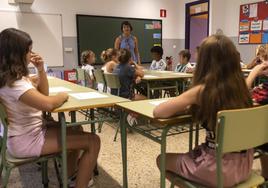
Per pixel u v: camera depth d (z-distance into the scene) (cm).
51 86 242
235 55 126
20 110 152
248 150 132
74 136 168
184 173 137
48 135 164
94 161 176
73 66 659
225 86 123
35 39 609
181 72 454
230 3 668
